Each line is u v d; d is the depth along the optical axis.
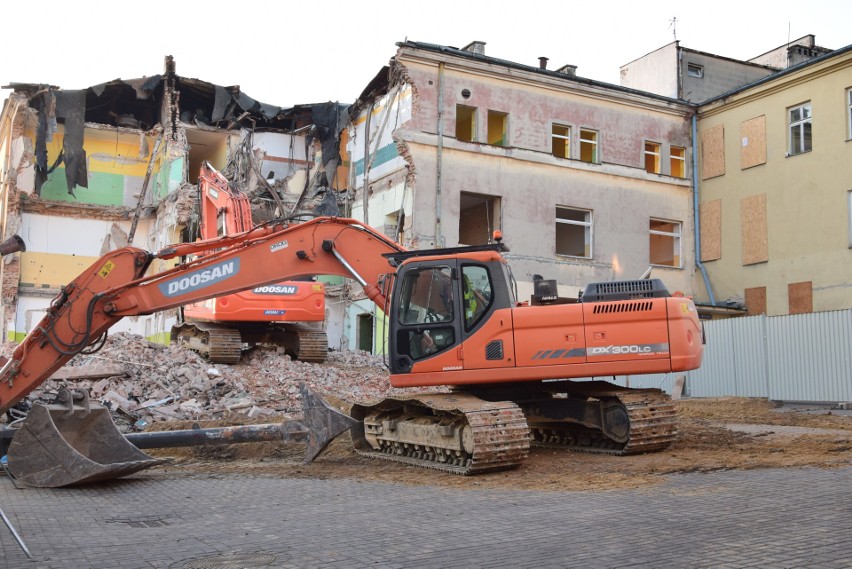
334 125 34.84
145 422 14.38
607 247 30.50
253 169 35.31
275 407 16.34
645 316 10.43
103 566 5.48
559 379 11.09
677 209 32.53
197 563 5.54
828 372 21.73
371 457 11.71
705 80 36.00
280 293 20.39
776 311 29.56
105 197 36.59
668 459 10.66
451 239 27.30
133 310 10.71
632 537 6.07
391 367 10.78
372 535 6.34
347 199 32.16
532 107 29.47
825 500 7.36
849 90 27.59
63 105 34.94
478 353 10.53
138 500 8.25
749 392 23.66
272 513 7.40
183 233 34.78
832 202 27.83
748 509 7.02
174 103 36.56
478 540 6.09
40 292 34.59
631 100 31.55
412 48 27.03
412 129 27.06
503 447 9.63
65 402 9.96
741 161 31.25
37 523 7.02
